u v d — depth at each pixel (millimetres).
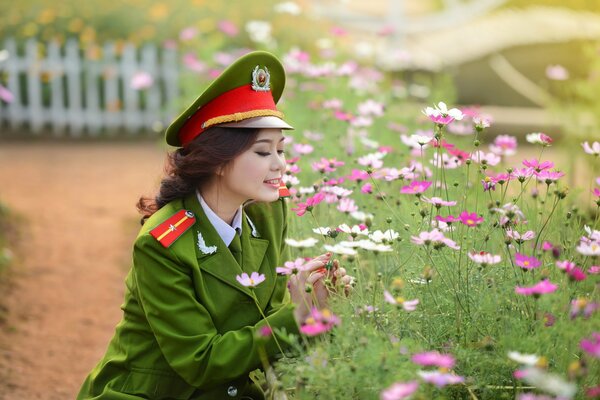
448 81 9391
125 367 3590
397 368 2807
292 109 7273
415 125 7867
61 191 11258
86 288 7660
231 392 3561
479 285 3441
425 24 19625
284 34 15883
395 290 3203
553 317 3100
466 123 7301
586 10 22500
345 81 8125
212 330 3406
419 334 3182
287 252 4121
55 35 15594
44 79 15188
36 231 9305
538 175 3709
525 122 14469
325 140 5988
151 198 3898
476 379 3064
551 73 10039
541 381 2557
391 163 5801
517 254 3363
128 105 15719
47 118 15484
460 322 3330
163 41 15719
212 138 3447
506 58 16828
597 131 8703
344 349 2982
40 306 7121
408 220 4102
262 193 3514
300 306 3369
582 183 6988
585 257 3461
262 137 3469
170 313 3365
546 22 17641
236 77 3477
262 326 3334
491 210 3625
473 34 17547
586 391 2826
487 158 4246
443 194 4711
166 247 3387
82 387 3770
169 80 15734
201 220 3564
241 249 3656
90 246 8883
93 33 15492
